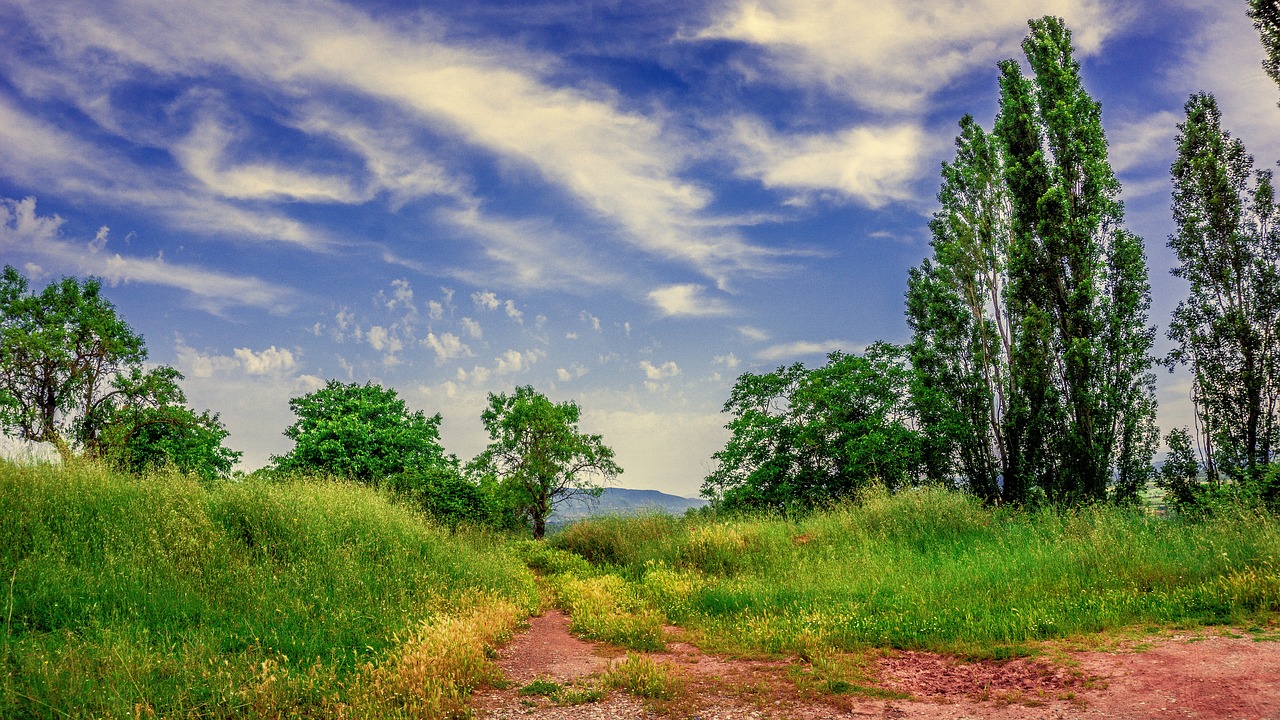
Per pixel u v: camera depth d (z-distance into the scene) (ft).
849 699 19.81
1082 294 63.21
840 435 84.69
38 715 16.40
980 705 18.58
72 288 96.84
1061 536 41.29
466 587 36.86
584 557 67.10
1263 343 56.34
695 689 21.40
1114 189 67.67
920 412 83.25
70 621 22.71
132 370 99.35
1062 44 72.13
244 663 21.13
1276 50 50.01
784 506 81.56
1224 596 26.68
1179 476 58.08
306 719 17.94
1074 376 62.75
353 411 101.04
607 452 119.65
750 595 36.68
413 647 23.03
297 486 45.32
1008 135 74.02
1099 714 16.94
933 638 26.17
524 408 115.85
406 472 83.82
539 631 32.60
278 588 29.32
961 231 82.23
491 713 19.20
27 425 88.07
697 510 79.36
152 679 19.13
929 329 86.12
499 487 112.37
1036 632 25.34
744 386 94.68
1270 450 55.06
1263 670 18.76
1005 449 76.38
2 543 27.35
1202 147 61.21
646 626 30.78
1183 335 60.70
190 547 30.73
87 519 31.86
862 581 37.17
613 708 19.56
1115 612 26.22
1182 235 61.52
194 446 99.71
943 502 55.26
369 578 33.32
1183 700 17.24
